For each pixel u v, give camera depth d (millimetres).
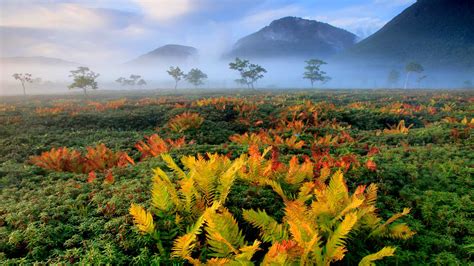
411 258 3732
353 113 17844
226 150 8742
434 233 4289
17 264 3615
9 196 5738
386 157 7902
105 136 13500
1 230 4215
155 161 7621
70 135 13570
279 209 4715
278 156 7969
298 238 3256
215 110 18297
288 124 14531
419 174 6480
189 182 4324
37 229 4055
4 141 11773
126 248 3738
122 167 7262
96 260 3443
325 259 3342
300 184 5434
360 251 3902
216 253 3523
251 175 5469
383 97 32531
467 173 6379
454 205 4867
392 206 5102
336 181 4410
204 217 3738
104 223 4277
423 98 29312
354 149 9289
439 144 10016
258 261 3783
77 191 5531
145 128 16641
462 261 3672
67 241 3881
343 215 4141
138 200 4855
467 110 18859
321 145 9844
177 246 3381
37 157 8953
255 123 15586
